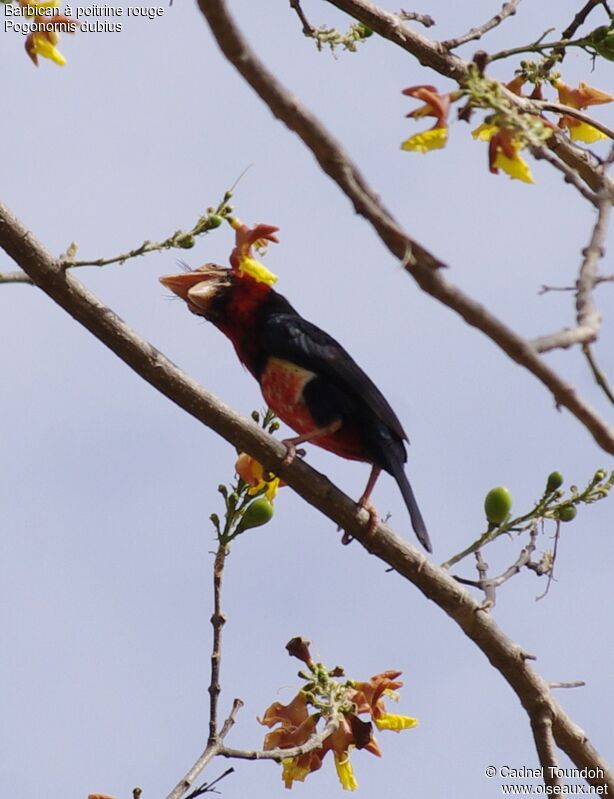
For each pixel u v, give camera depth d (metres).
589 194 7.87
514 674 10.45
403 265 6.23
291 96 6.23
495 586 10.34
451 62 11.85
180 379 9.66
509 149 7.76
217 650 9.54
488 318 6.29
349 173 6.33
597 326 6.87
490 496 10.36
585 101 11.48
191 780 9.03
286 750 9.30
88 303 9.36
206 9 6.00
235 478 10.12
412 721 9.58
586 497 10.29
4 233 9.12
